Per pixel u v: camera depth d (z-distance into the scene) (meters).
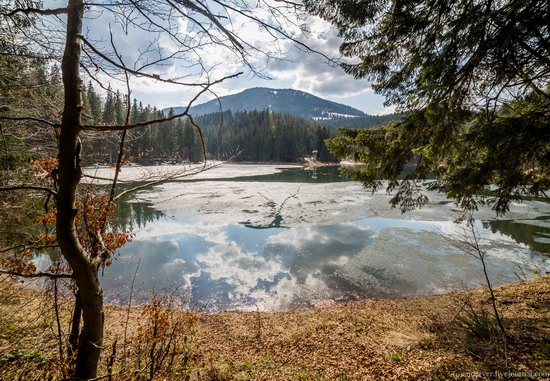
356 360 4.74
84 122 2.37
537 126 3.42
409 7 4.16
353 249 14.39
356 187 35.03
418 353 4.48
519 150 3.55
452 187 4.69
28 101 2.65
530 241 14.55
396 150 5.15
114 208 2.65
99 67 2.03
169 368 3.31
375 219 19.83
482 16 3.41
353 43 5.24
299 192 31.12
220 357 5.14
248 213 21.77
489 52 3.54
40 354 3.16
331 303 9.64
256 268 12.36
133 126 1.62
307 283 11.05
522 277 11.02
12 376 2.71
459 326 4.84
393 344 5.20
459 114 4.29
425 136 4.89
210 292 10.30
